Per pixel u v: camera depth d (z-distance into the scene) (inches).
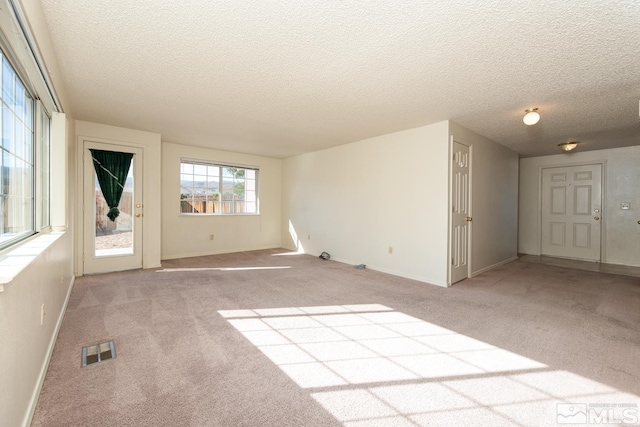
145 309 109.0
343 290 137.7
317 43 80.7
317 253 229.3
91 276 156.6
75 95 119.2
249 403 59.0
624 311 111.5
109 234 167.0
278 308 112.6
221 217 235.0
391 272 173.3
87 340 84.1
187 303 116.4
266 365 73.0
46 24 72.5
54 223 100.9
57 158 101.0
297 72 97.8
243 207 250.7
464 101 121.6
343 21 70.8
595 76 97.7
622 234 204.2
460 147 157.2
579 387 65.3
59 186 101.5
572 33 73.8
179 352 78.4
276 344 83.8
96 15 69.5
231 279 155.1
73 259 148.9
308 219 238.7
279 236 269.4
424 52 84.4
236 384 65.1
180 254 214.4
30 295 57.1
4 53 59.5
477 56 86.1
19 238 70.7
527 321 101.6
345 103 125.4
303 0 63.6
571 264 203.5
